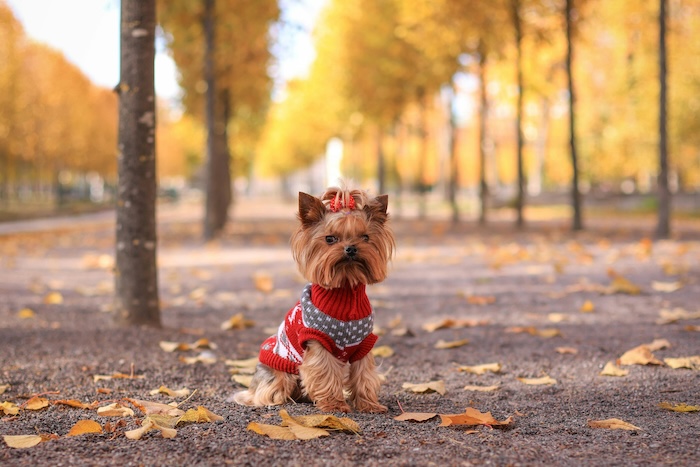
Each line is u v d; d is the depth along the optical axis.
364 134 37.09
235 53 19.47
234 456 3.22
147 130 6.65
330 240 3.98
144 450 3.32
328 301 4.05
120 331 6.68
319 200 4.09
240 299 9.35
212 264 13.70
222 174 23.67
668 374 5.04
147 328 6.83
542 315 7.71
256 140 32.75
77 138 38.31
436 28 20.06
